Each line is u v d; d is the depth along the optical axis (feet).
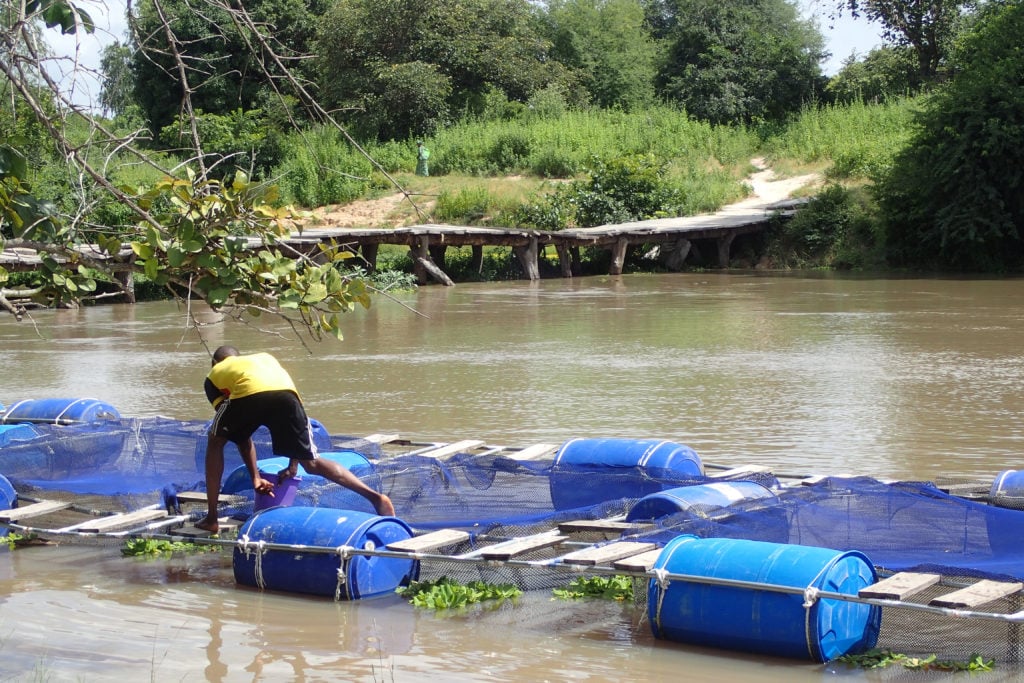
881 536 22.44
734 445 33.96
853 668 17.52
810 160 142.10
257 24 16.57
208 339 63.93
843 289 89.04
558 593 21.54
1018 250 108.27
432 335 63.72
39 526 27.20
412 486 26.63
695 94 174.91
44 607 20.75
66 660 17.70
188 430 31.48
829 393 42.65
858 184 127.85
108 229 16.58
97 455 31.01
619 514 24.27
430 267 100.63
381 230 99.55
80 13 15.75
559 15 188.55
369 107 152.25
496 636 19.10
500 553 20.68
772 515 22.13
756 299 82.12
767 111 176.65
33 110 14.99
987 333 59.47
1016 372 46.62
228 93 141.18
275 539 21.91
